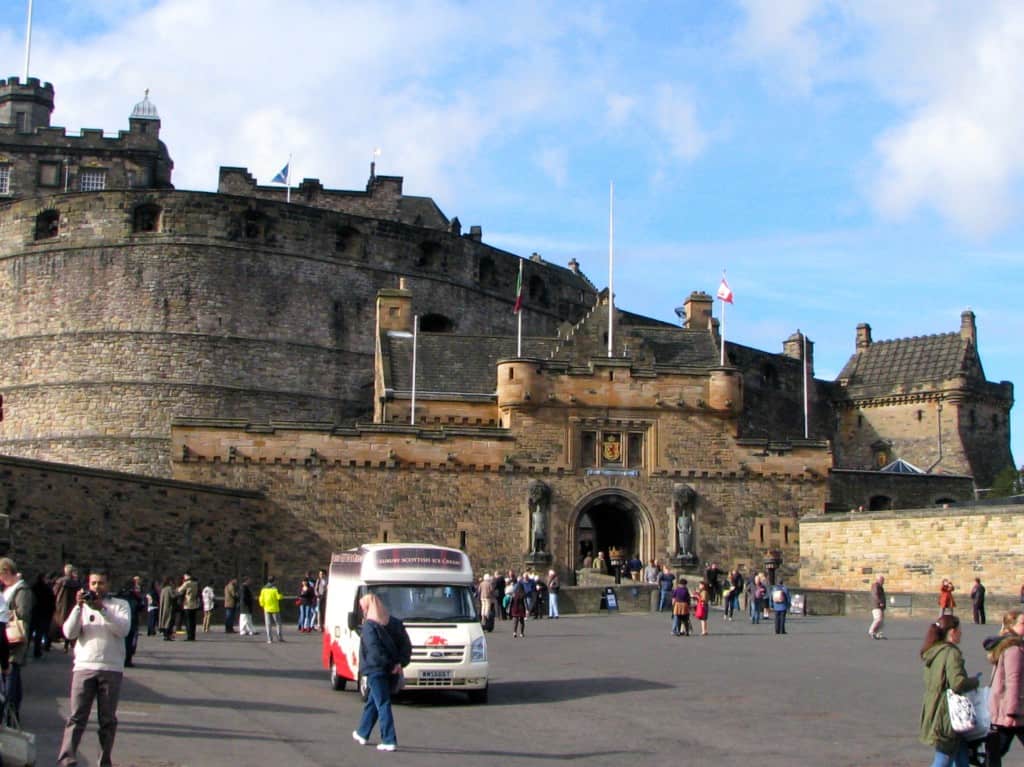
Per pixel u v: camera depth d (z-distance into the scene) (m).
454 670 26.94
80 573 50.75
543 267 92.44
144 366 76.56
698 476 62.81
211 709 25.02
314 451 60.34
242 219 79.06
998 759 17.72
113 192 78.44
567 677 31.61
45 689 26.33
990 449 102.62
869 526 59.28
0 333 79.38
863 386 106.31
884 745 21.92
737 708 26.22
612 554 62.56
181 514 55.78
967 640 39.59
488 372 70.38
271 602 42.06
